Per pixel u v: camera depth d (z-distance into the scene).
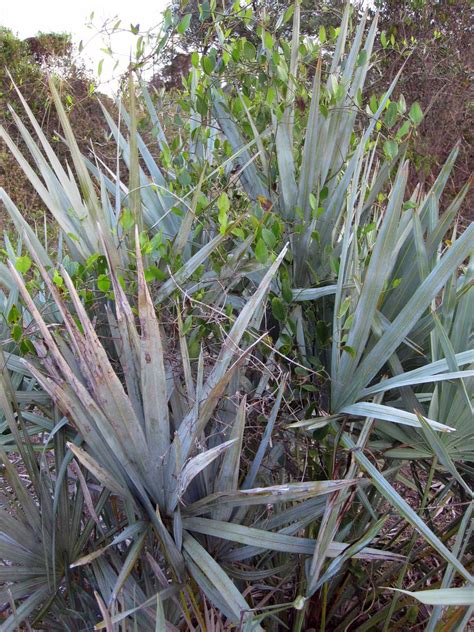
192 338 1.62
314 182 1.84
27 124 6.22
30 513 1.45
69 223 1.81
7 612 1.80
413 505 2.32
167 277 1.72
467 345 1.60
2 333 1.83
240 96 1.90
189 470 1.21
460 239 1.37
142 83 2.18
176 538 1.33
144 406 1.25
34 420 1.72
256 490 1.26
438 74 5.45
